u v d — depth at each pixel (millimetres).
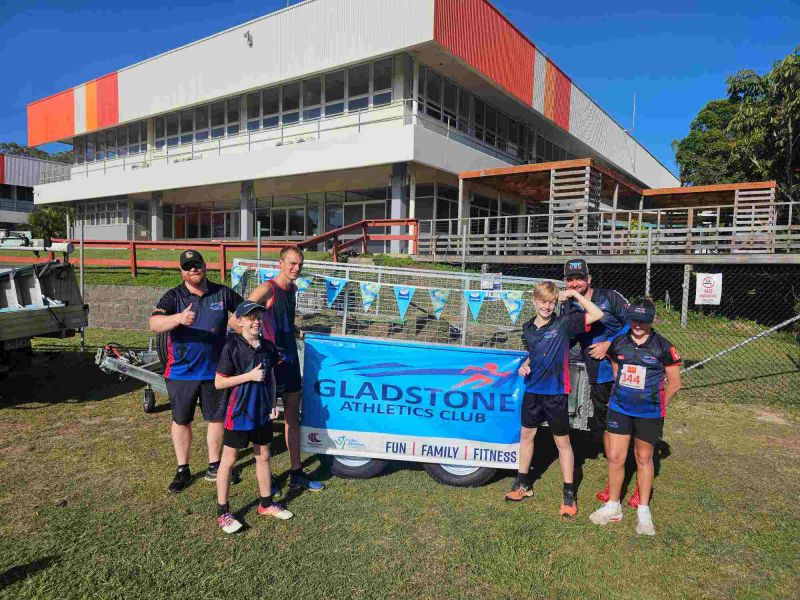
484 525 3598
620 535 3529
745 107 19172
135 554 3109
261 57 19562
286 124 19688
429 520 3635
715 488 4336
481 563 3146
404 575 3002
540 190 20328
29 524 3418
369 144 16625
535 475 4508
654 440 3566
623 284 15938
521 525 3604
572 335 4145
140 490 3949
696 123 30375
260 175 19469
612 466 3691
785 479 4539
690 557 3301
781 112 18016
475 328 5004
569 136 26547
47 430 5242
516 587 2939
